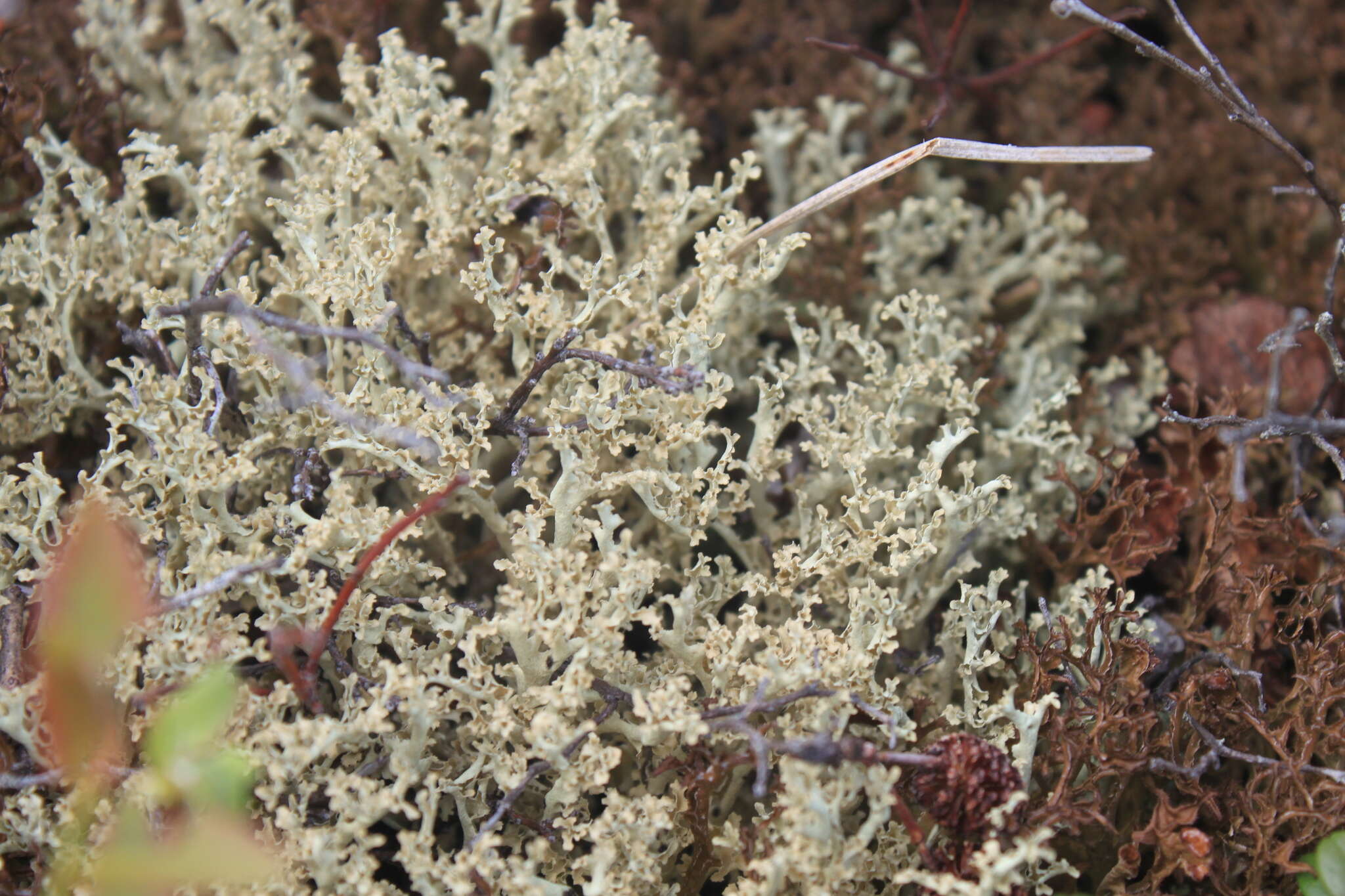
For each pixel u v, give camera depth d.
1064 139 0.39
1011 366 0.37
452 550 0.35
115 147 0.37
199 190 0.35
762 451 0.35
